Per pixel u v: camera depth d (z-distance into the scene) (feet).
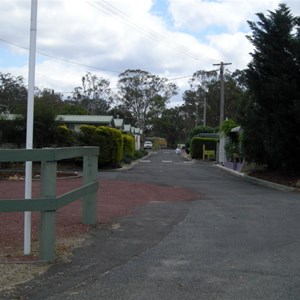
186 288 17.92
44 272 19.47
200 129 215.31
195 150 162.71
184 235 27.84
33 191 48.75
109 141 98.32
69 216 33.32
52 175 20.72
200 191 54.54
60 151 21.65
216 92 258.16
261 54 66.18
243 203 43.32
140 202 43.11
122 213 35.86
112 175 81.35
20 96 228.02
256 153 74.59
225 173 91.76
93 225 30.07
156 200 44.91
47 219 20.81
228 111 250.78
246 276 19.63
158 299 16.66
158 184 63.72
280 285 18.45
